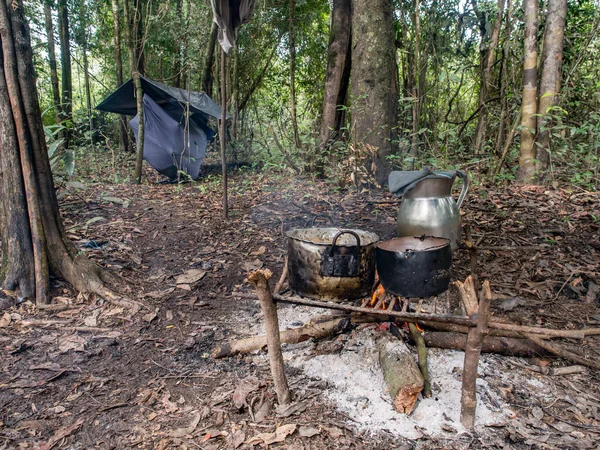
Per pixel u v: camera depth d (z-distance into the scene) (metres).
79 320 2.65
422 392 1.94
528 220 4.09
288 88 11.88
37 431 1.75
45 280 2.80
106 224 4.24
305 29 10.35
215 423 1.81
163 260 3.57
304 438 1.71
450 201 2.40
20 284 2.78
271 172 7.41
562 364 2.22
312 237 2.33
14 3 2.70
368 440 1.70
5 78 2.71
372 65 5.57
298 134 7.32
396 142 5.63
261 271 1.76
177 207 5.04
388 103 5.64
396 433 1.74
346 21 6.56
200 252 3.72
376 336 2.31
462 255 3.49
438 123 7.04
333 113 6.64
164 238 3.99
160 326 2.65
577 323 2.61
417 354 2.22
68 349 2.34
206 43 10.09
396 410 1.84
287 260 2.08
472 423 1.76
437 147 6.09
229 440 1.70
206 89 10.47
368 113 5.63
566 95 5.48
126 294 2.96
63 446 1.68
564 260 3.34
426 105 6.73
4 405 1.90
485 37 6.30
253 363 2.26
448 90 6.73
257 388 2.01
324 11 10.40
